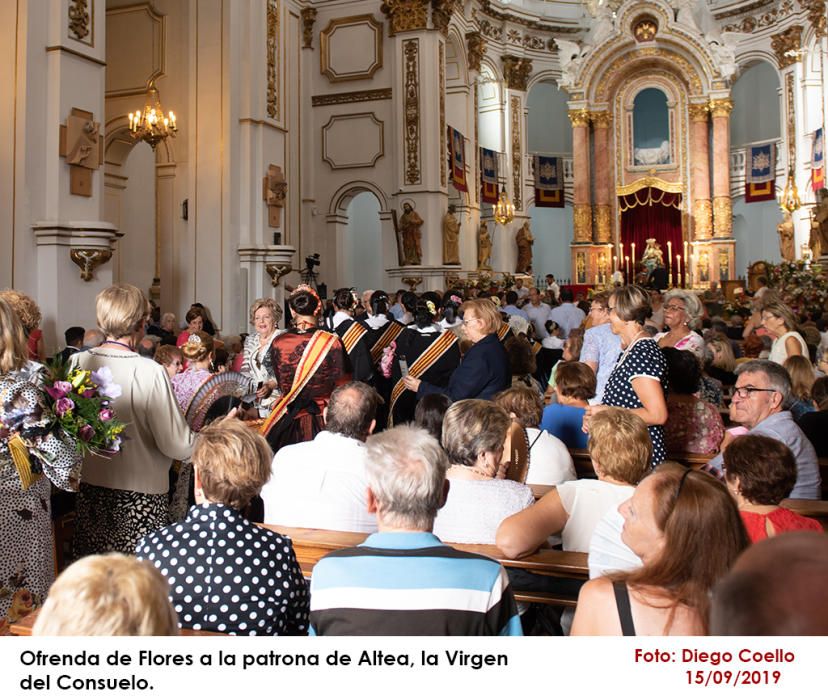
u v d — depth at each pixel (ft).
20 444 10.52
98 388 11.33
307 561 10.87
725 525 6.51
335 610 7.06
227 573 8.23
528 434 14.25
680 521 6.57
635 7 91.56
